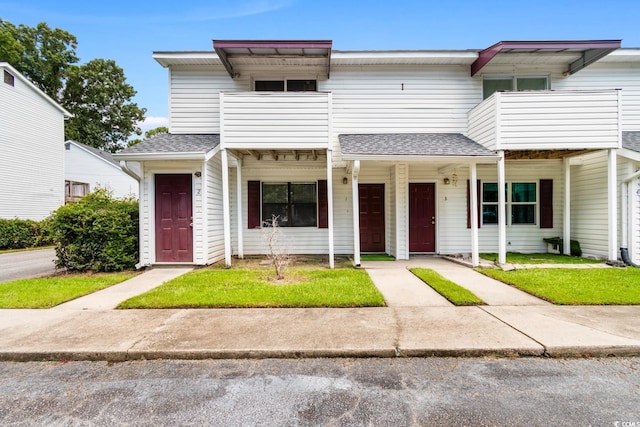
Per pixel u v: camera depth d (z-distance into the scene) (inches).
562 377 113.3
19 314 172.6
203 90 370.0
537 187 390.9
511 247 392.5
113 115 1376.7
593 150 330.0
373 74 374.9
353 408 95.9
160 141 330.6
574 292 204.5
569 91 301.6
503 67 367.9
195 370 119.8
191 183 311.0
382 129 375.2
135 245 300.7
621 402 98.6
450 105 375.2
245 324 156.6
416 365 122.2
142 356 128.0
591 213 347.6
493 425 88.0
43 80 1189.7
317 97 307.3
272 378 113.6
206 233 310.5
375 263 327.9
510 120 303.4
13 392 106.3
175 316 168.9
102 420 91.4
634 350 128.6
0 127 575.8
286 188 387.5
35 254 475.8
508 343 132.4
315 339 138.4
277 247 382.9
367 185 394.0
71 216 283.7
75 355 127.9
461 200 387.5
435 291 216.2
